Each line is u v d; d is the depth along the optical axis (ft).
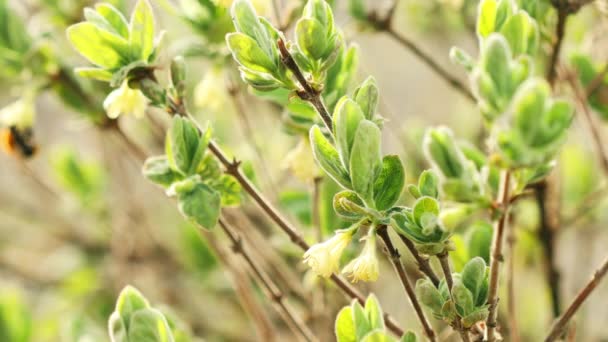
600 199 2.52
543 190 2.16
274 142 2.72
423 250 1.69
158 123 2.39
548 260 2.23
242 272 2.24
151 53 1.83
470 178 1.63
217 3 1.88
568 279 3.08
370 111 1.72
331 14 1.74
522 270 2.70
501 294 2.38
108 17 1.85
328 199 2.11
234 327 3.24
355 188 1.68
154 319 1.79
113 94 1.86
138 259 3.13
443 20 2.95
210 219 1.81
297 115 1.93
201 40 2.12
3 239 3.88
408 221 1.69
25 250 3.75
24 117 2.29
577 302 1.78
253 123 2.70
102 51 1.82
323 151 1.71
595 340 2.75
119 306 1.79
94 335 2.29
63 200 2.99
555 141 1.54
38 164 3.51
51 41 2.29
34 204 3.75
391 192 1.72
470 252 1.92
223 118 2.73
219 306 3.34
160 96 1.83
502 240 1.66
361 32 2.33
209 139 1.84
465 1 2.43
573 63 2.21
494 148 1.57
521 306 2.86
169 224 3.41
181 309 3.16
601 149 2.20
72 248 3.52
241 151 2.55
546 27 2.07
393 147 3.12
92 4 2.43
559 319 1.80
